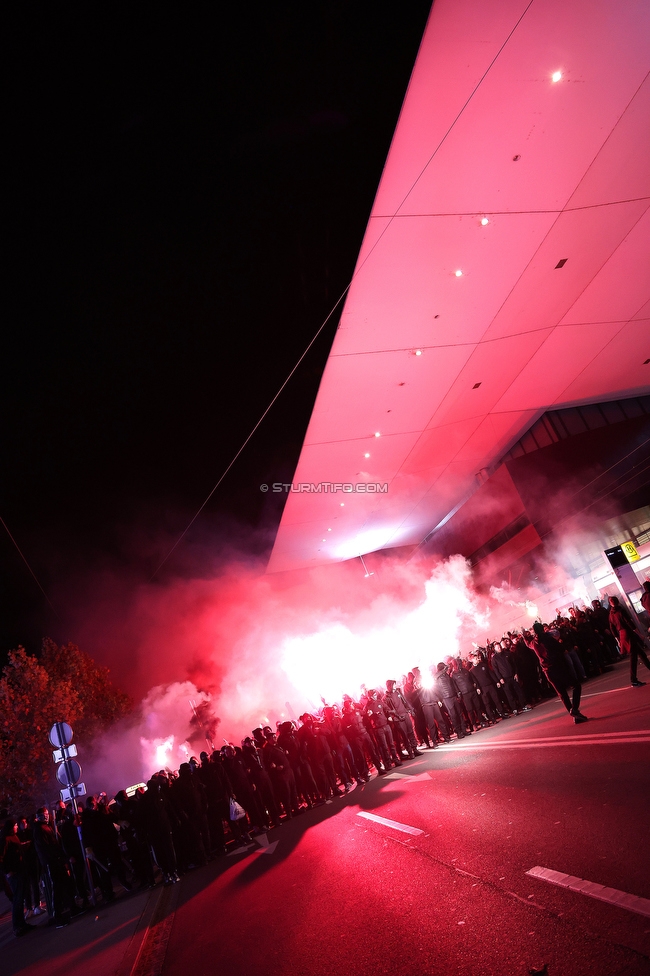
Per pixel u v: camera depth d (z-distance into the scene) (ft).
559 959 10.36
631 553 62.28
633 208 47.93
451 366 62.39
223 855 36.06
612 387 83.51
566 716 34.76
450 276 48.37
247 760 39.06
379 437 73.41
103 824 38.04
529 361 67.56
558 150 40.14
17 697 73.61
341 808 33.71
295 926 17.02
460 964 11.35
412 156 36.68
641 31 33.71
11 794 67.77
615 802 16.76
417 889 16.01
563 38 32.76
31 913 43.57
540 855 15.10
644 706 28.48
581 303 58.80
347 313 48.52
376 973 12.25
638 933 10.26
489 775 26.25
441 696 45.93
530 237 46.96
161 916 25.81
